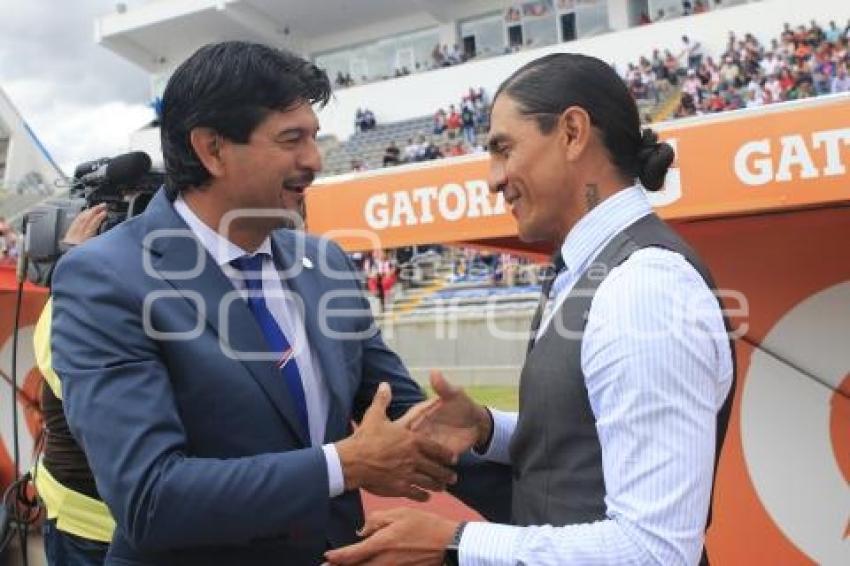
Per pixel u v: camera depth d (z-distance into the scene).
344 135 26.36
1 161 27.20
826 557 3.30
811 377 3.29
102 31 30.62
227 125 1.46
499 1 26.95
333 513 1.65
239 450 1.48
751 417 3.38
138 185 2.28
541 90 1.43
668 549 1.17
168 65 32.09
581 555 1.21
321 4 28.31
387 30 29.23
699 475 1.20
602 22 25.55
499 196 2.86
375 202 3.12
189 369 1.46
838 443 3.28
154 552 1.52
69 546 2.18
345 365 1.73
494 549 1.29
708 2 22.89
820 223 3.22
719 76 20.16
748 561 3.41
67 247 2.22
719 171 2.58
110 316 1.42
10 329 4.77
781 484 3.35
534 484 1.44
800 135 2.46
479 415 1.71
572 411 1.34
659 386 1.20
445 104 25.23
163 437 1.35
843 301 3.22
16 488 2.54
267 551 1.54
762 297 3.34
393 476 1.45
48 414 2.18
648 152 1.46
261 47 1.49
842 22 20.09
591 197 1.43
